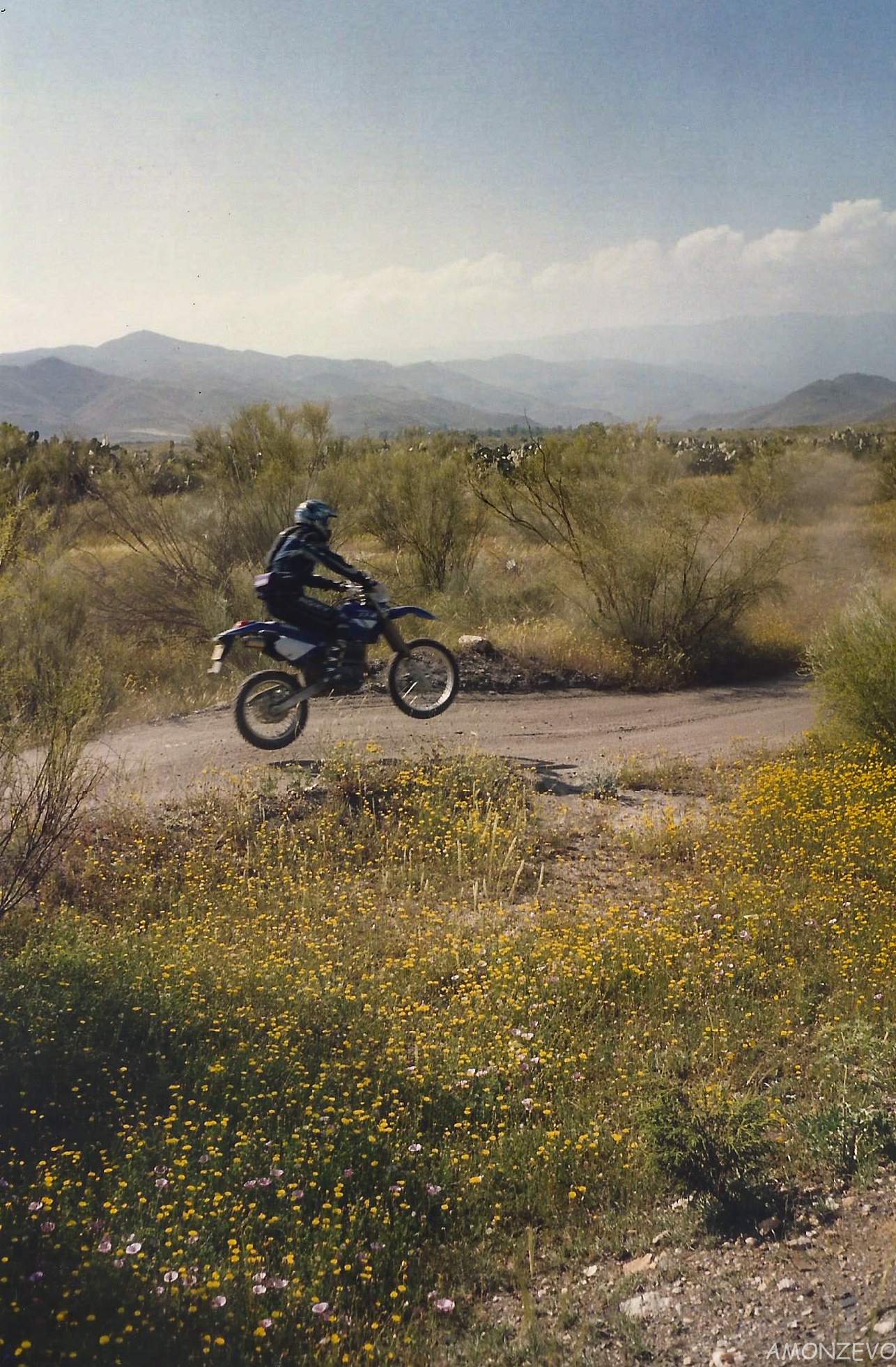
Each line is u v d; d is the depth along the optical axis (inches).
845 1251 151.6
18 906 299.3
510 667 631.8
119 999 234.8
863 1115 182.1
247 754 434.6
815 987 253.6
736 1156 174.7
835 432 3149.6
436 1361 137.7
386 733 483.2
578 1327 142.3
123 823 353.7
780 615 818.2
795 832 362.3
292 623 340.5
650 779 452.1
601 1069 217.5
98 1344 131.8
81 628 565.0
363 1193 172.6
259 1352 133.3
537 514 795.4
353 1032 228.4
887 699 457.7
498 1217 169.0
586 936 282.0
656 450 898.1
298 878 333.7
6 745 309.1
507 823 378.9
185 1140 181.2
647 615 683.4
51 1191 167.5
